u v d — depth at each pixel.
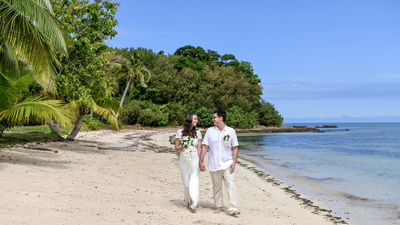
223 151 5.52
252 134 55.81
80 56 14.26
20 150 11.19
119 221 4.35
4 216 3.85
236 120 69.56
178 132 5.79
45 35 9.15
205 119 64.94
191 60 88.31
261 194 8.66
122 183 7.64
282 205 7.42
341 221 6.24
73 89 13.27
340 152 22.53
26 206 4.46
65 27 13.44
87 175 8.02
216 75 76.31
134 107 52.81
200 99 69.69
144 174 9.56
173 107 62.09
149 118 54.41
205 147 5.59
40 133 17.84
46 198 5.10
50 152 11.71
